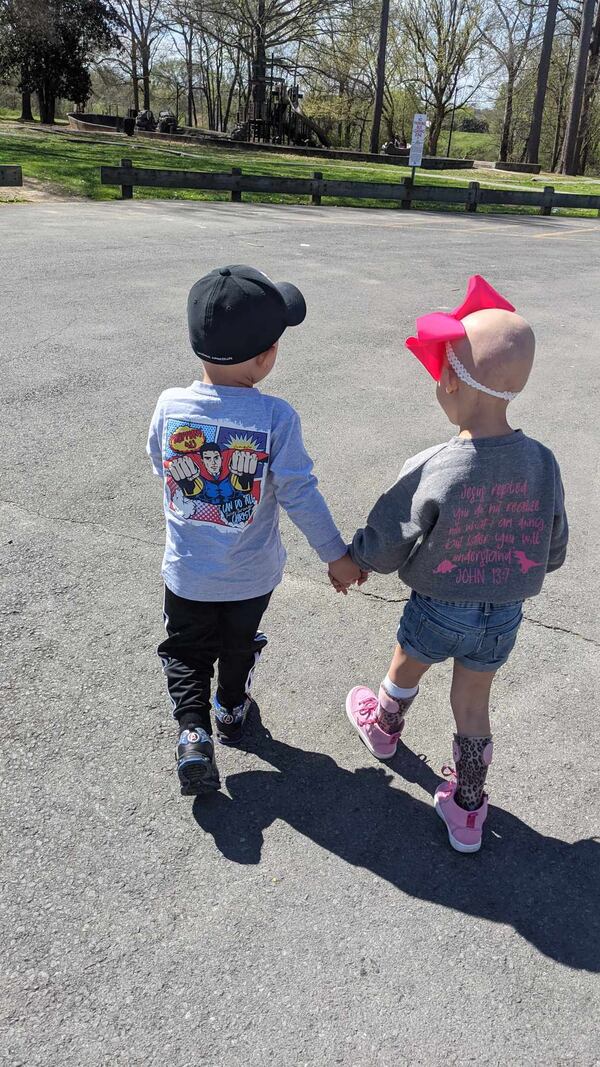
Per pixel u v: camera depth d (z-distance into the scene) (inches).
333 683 110.3
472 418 76.9
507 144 1750.7
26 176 626.2
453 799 87.5
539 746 101.9
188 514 83.2
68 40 1466.5
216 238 444.5
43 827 84.7
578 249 532.1
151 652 112.7
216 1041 66.1
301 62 1737.2
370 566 82.1
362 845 86.3
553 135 2124.8
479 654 82.7
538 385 241.4
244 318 76.0
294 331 277.1
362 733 99.3
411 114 1919.3
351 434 193.0
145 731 98.5
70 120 1435.8
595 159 1984.5
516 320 74.0
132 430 182.9
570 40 1769.2
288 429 81.7
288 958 73.3
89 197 591.5
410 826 89.3
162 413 83.3
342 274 376.5
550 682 114.2
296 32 1498.5
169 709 102.4
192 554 84.4
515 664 117.6
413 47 1706.4
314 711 105.1
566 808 93.0
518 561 78.8
